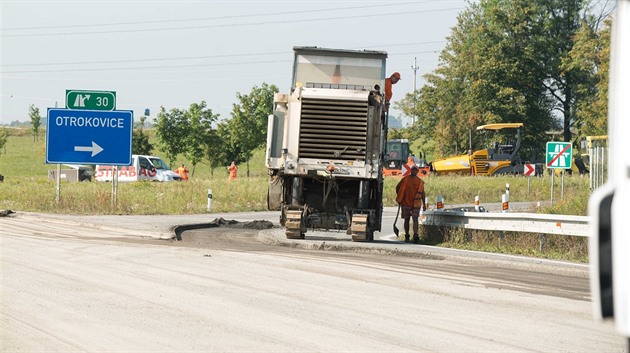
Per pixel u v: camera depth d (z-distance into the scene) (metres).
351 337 14.31
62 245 29.67
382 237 41.38
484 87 150.50
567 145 57.69
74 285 19.80
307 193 37.34
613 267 7.41
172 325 15.14
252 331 14.70
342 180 36.31
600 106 128.00
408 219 37.47
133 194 66.00
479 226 35.25
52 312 16.22
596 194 7.64
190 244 32.12
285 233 37.62
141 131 135.50
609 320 7.53
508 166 108.75
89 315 15.97
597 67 142.88
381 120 35.69
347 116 35.16
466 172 108.50
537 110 151.12
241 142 125.69
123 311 16.47
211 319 15.79
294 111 35.38
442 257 29.12
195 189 71.94
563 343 14.16
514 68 148.88
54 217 44.31
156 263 24.69
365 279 22.25
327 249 32.84
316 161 35.22
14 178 112.25
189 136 126.25
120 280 20.84
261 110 125.38
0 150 189.00
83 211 51.06
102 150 50.03
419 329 15.18
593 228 7.59
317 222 36.88
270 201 37.22
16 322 15.17
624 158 7.44
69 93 49.84
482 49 151.38
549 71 153.00
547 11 153.50
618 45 7.59
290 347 13.44
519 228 32.69
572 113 154.00
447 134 152.12
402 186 37.47
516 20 151.62
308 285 20.78
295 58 37.03
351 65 37.00
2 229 36.62
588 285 22.48
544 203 65.31
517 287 21.47
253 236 38.31
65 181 101.56
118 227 37.62
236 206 63.88
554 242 32.94
